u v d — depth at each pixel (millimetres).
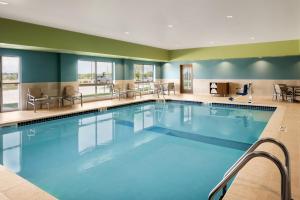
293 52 10430
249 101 10781
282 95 10805
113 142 5801
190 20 6668
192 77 14641
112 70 12422
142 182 3693
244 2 5098
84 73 11039
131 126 7391
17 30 6801
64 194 3338
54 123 7578
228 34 8961
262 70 12414
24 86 8578
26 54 8555
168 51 14031
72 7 5465
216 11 5766
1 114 7719
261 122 7785
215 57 12414
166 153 5012
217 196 3146
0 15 6238
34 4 5246
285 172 1458
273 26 7543
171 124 7652
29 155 4918
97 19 6609
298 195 2652
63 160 4652
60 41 7992
